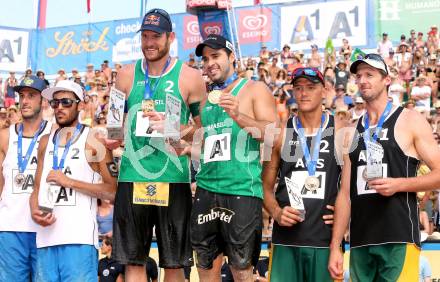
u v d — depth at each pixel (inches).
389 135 161.3
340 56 645.3
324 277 169.8
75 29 724.0
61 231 190.4
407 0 673.6
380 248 159.0
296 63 607.8
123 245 178.7
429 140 159.5
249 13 698.2
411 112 163.2
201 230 172.1
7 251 207.8
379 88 165.3
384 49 650.2
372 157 156.4
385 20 677.3
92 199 196.7
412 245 156.9
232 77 178.2
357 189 164.6
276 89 524.4
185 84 181.3
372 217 160.6
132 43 703.1
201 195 173.8
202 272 174.1
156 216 181.8
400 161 159.3
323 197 172.1
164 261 180.5
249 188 170.1
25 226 207.5
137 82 183.3
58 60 730.8
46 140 203.5
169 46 183.2
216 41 175.0
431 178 155.6
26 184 209.2
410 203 159.5
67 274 189.5
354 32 681.0
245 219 168.6
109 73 670.5
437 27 665.6
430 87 531.2
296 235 171.6
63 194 192.4
